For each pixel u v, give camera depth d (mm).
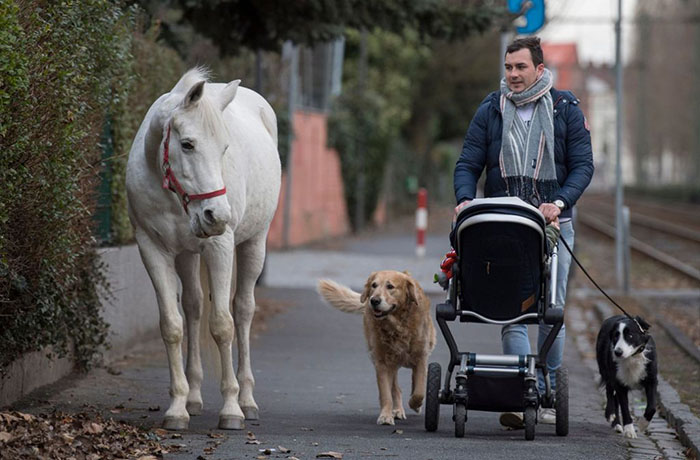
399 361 13078
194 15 21391
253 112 13602
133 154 11711
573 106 12492
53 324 12961
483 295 11578
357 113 57688
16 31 10117
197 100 10930
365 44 59094
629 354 12898
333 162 55312
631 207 110000
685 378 17219
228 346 11875
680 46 136875
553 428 12883
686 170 142625
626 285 30875
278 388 15461
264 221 13086
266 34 22047
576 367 18406
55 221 11781
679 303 29172
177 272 12773
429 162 88812
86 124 13164
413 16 22031
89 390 14188
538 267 11445
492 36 76188
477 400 11703
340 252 43000
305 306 25594
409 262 38156
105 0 13266
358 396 15000
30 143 10805
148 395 14109
